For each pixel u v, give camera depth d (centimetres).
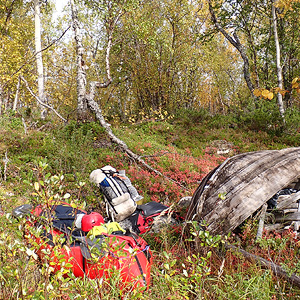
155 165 914
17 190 678
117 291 322
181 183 840
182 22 2116
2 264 314
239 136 1362
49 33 2412
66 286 303
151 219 546
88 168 831
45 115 1466
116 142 1005
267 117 1441
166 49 2134
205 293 362
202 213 477
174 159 959
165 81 2203
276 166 502
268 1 1752
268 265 407
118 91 2489
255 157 527
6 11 2058
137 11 1683
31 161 831
